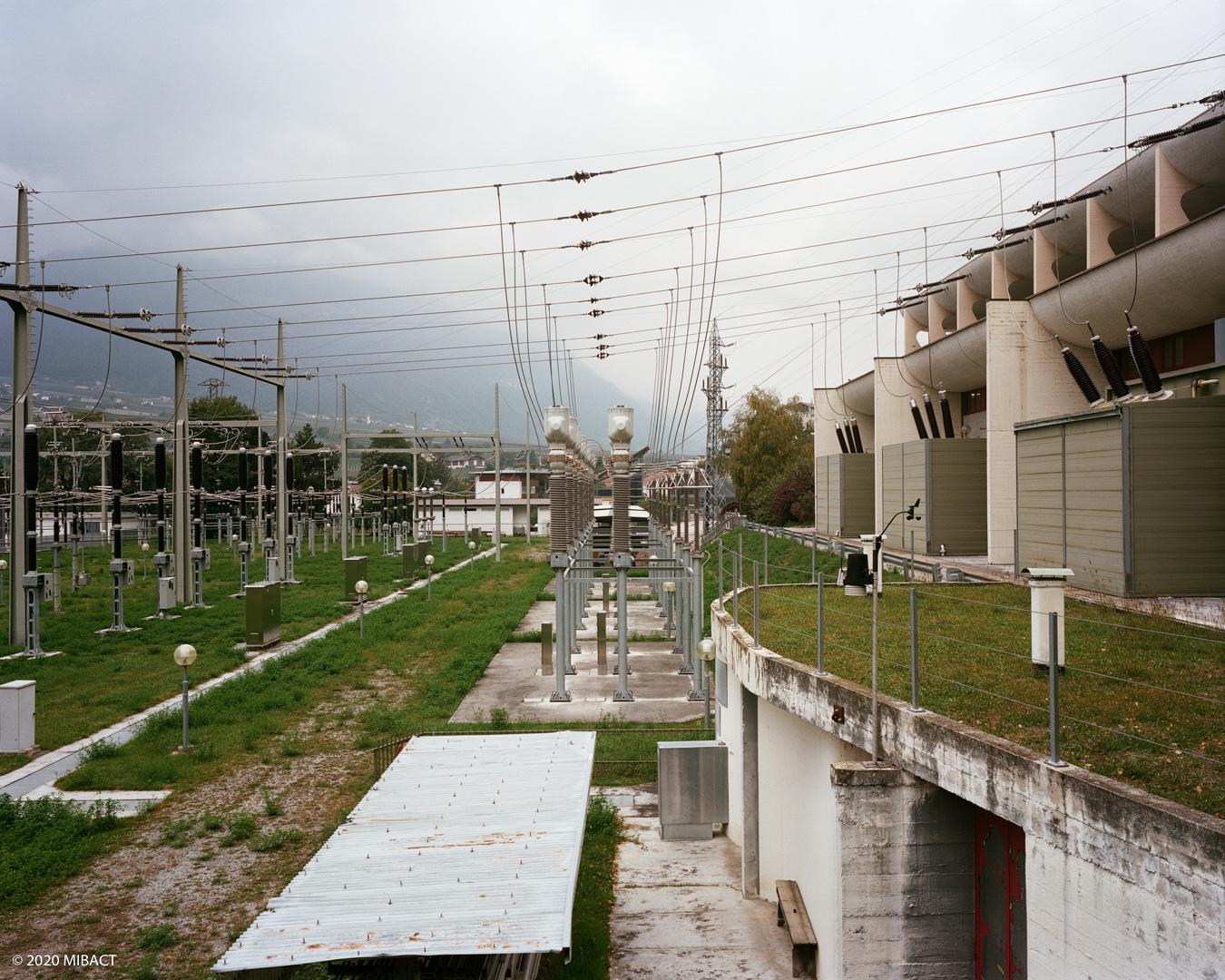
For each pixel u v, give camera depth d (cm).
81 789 1585
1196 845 487
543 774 1013
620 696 2241
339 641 3011
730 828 1378
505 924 690
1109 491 1551
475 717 2069
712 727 1917
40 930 1077
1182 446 1495
